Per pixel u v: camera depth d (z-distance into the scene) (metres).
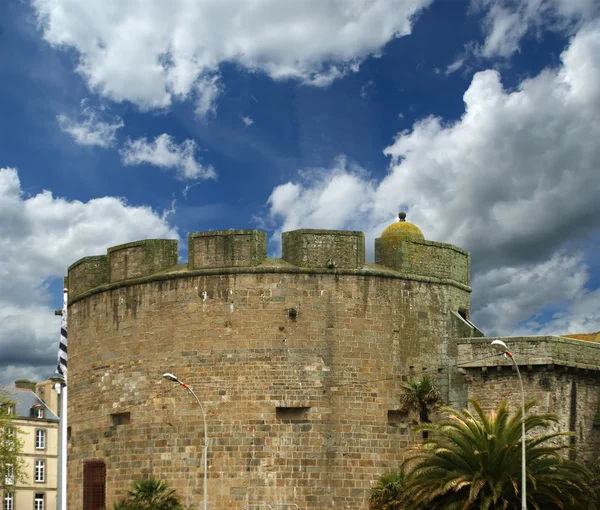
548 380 43.97
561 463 37.25
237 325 45.22
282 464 43.72
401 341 46.50
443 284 48.47
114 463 46.62
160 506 43.44
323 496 43.53
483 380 45.16
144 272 47.97
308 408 44.38
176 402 45.19
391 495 42.12
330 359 45.03
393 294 46.91
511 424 37.59
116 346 47.97
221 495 43.59
